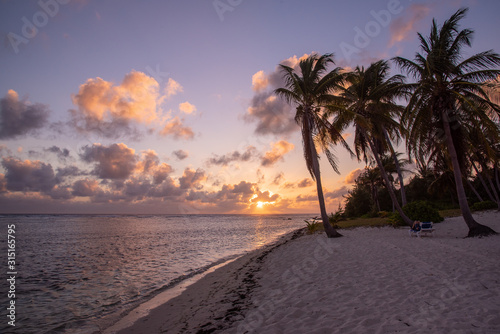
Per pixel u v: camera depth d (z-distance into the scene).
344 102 18.19
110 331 5.82
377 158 18.86
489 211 24.44
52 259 15.73
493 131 12.35
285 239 22.98
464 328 3.92
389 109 18.38
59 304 7.88
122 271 12.34
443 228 16.33
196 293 8.21
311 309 5.33
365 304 5.26
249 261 12.82
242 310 5.97
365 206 41.81
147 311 6.95
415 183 41.78
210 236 30.88
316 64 17.41
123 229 42.78
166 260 15.12
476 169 27.33
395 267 7.84
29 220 79.12
